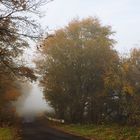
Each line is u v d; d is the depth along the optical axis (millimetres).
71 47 54906
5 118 50781
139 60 44219
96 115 54312
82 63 55094
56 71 55750
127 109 44344
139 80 43500
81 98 55750
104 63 54156
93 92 55031
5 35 11531
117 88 46875
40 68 56156
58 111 59656
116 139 30312
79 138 31688
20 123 57031
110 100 51250
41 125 53281
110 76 46438
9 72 13883
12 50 12289
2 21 11312
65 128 45656
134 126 39750
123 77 44562
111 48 55906
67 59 55344
